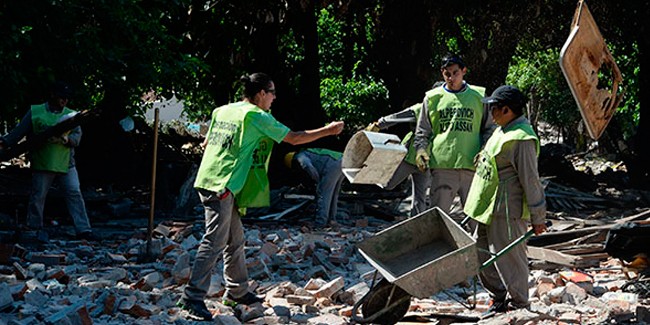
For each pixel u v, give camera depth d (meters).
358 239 11.97
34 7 12.41
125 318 6.79
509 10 21.31
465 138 8.88
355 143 6.73
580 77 5.64
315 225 13.70
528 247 10.02
